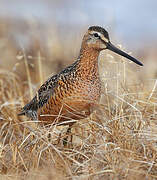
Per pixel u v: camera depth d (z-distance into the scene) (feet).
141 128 72.28
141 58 120.47
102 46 73.20
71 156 68.74
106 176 62.95
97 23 128.88
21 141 73.56
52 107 73.10
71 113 71.51
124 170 62.59
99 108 76.18
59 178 61.82
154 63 115.85
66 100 70.79
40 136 69.56
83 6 153.99
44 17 142.82
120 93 81.76
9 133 78.28
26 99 90.33
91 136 71.15
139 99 80.48
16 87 94.68
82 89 70.59
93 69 71.77
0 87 94.17
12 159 68.28
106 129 70.18
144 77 102.32
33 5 156.87
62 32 126.82
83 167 65.10
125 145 67.10
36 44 115.14
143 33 141.69
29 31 126.52
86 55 72.18
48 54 114.52
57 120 71.61
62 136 72.38
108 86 83.35
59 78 72.54
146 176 62.59
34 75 104.99
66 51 116.98
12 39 121.29
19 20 140.26
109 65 83.92
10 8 152.76
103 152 66.03
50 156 67.05
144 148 66.03
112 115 74.79
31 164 66.59
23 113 81.61
